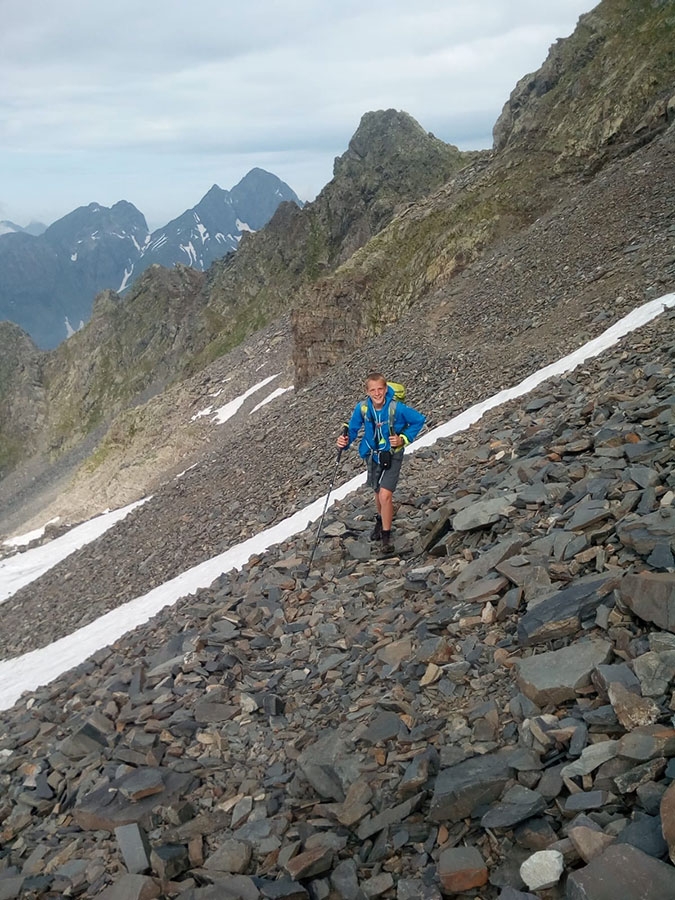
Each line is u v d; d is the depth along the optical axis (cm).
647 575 550
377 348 4306
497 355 2820
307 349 5991
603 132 5094
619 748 428
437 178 12456
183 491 3972
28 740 891
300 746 638
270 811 566
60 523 6738
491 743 515
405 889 429
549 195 5231
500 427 1452
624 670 491
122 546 3612
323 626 872
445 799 470
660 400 1003
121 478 7162
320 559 1094
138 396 18900
